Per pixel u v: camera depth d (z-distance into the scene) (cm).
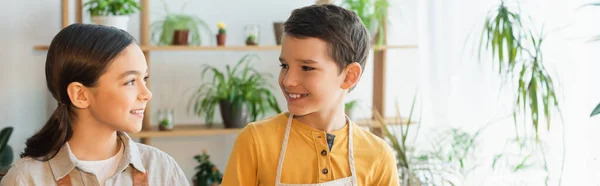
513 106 255
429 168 276
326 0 304
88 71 123
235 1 363
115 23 314
